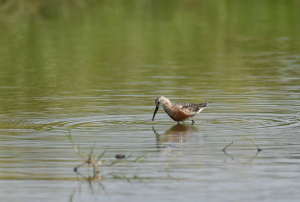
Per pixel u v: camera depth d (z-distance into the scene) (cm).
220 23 3512
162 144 1342
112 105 1770
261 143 1331
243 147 1301
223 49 2844
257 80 2128
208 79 2162
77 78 2227
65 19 3616
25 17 3678
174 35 3191
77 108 1727
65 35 3192
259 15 3734
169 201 987
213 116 1633
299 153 1245
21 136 1411
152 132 1466
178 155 1246
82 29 3347
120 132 1459
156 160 1212
